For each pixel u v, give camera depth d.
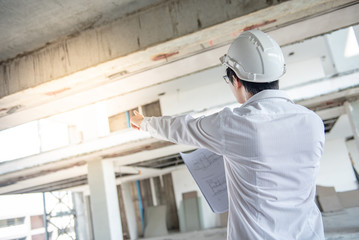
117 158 12.52
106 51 4.28
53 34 4.44
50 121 16.27
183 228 18.16
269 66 1.28
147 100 16.69
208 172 1.54
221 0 3.90
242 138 1.17
